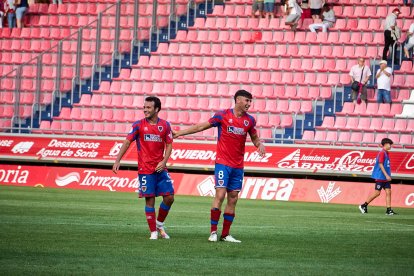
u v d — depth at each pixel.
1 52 113.62
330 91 96.69
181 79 103.38
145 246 35.41
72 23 117.81
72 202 63.38
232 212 38.53
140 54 108.12
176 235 40.94
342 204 77.06
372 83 98.38
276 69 100.44
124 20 113.06
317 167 82.06
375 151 81.50
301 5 109.62
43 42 113.94
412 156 80.06
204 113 96.94
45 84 106.31
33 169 89.38
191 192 83.38
